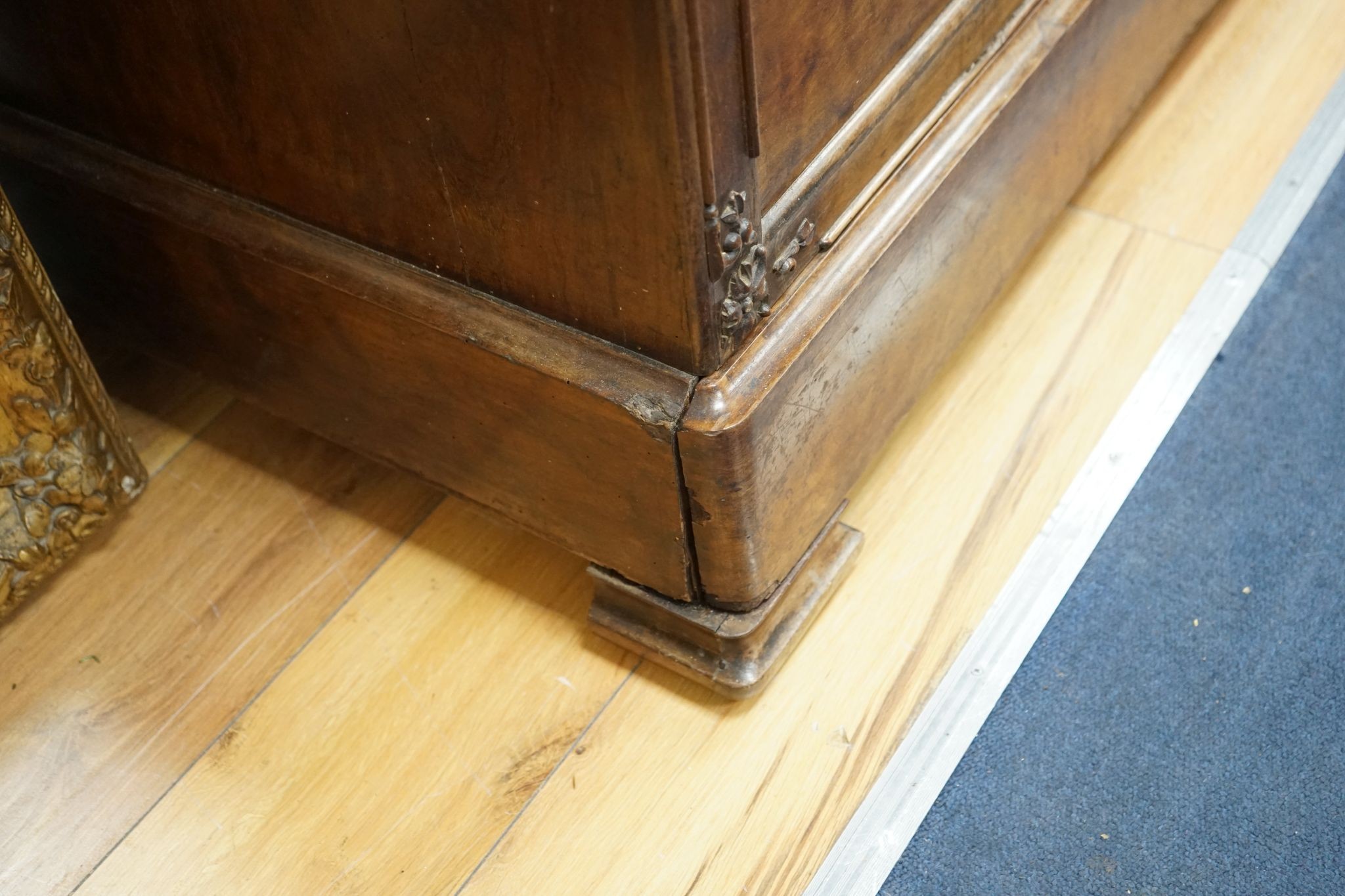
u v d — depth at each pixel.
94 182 0.78
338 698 0.81
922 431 0.92
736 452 0.62
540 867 0.73
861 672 0.80
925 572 0.85
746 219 0.57
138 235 0.80
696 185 0.53
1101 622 0.82
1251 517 0.86
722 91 0.52
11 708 0.81
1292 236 1.03
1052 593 0.83
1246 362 0.95
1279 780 0.74
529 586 0.86
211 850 0.74
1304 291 0.99
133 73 0.70
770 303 0.64
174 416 0.98
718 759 0.77
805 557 0.78
